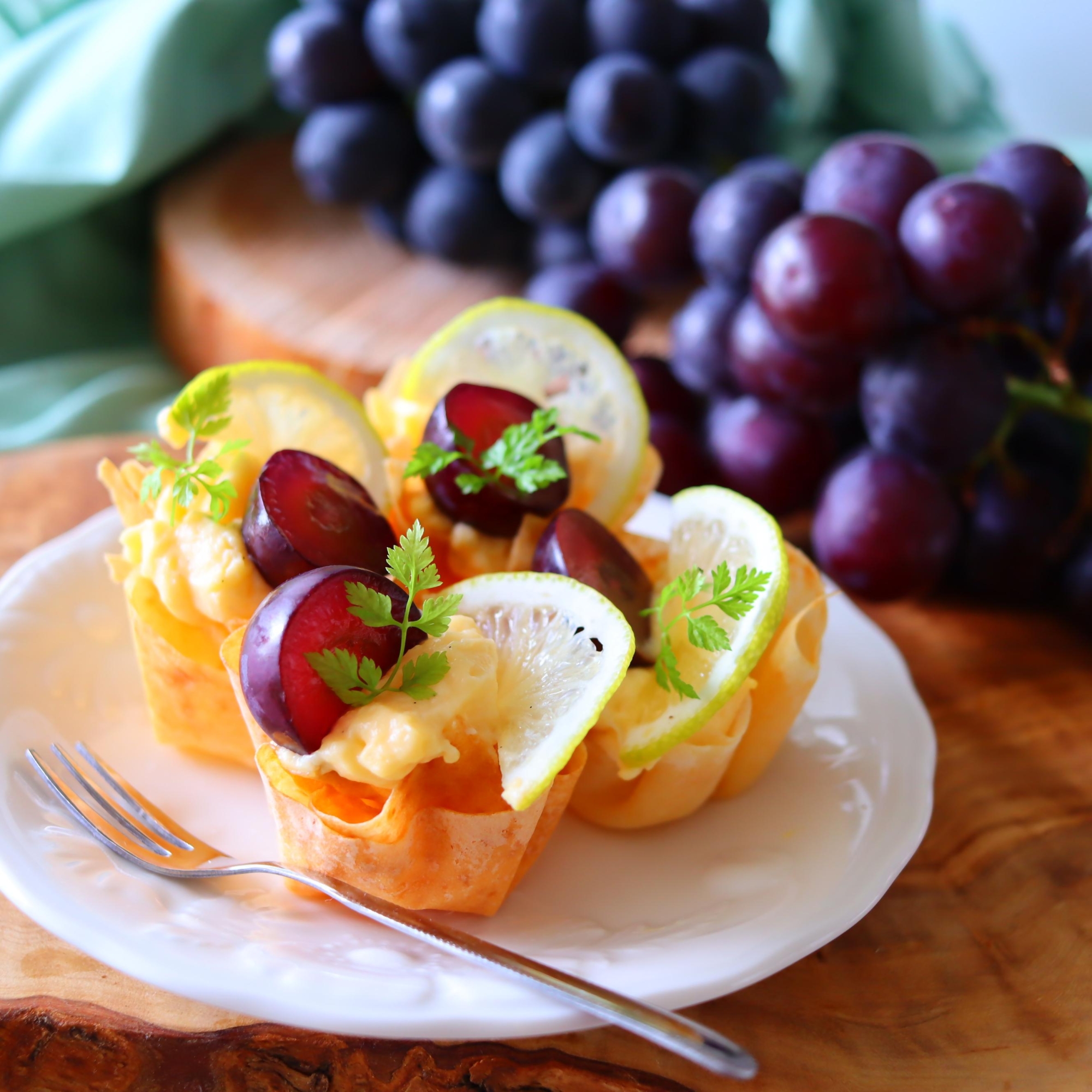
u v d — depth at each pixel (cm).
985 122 68
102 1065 35
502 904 37
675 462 48
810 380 45
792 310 43
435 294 59
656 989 34
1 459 48
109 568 41
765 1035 36
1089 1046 36
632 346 56
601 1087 35
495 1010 34
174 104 60
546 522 39
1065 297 44
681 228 49
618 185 50
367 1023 33
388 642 35
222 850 38
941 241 43
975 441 44
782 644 38
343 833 35
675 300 59
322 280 59
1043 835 40
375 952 35
